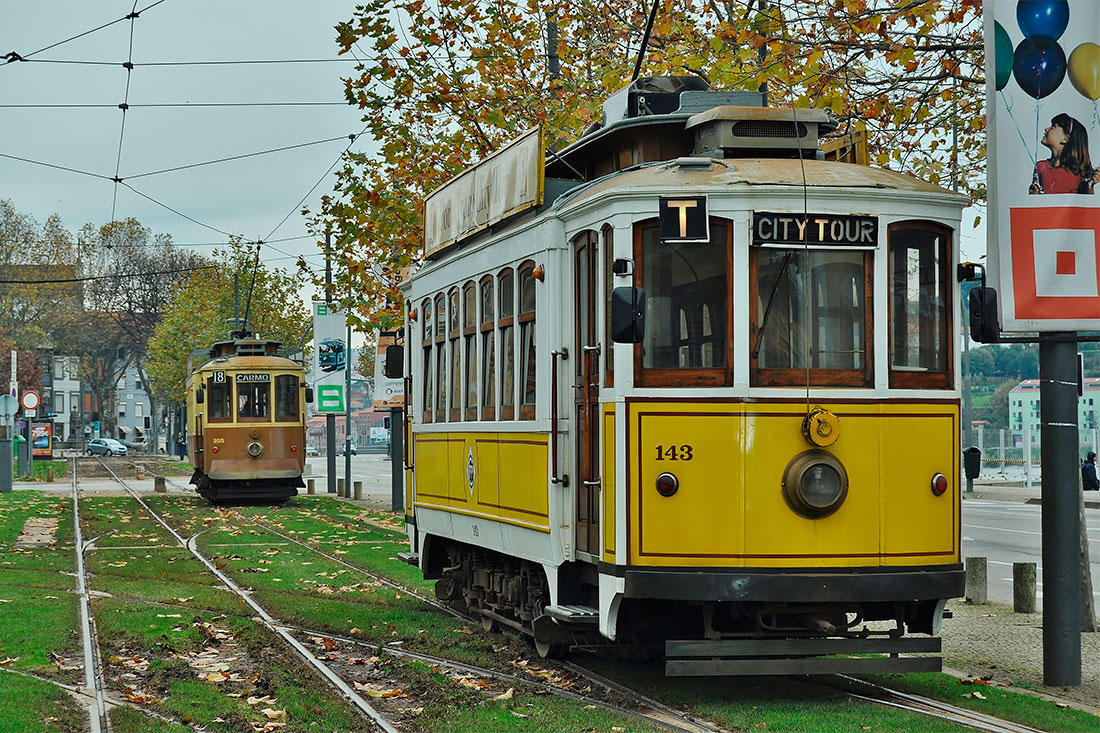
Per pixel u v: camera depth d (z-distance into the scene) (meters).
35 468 67.44
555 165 13.54
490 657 12.60
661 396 10.06
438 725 9.54
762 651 10.03
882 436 10.09
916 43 15.51
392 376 17.72
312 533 26.61
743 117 10.98
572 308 11.26
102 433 137.88
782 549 9.91
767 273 10.12
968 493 45.28
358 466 81.62
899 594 9.98
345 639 13.75
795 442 9.99
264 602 16.42
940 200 10.35
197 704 10.27
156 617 14.75
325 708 10.16
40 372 110.31
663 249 10.21
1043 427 11.16
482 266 13.59
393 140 21.80
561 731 9.29
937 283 10.39
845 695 10.50
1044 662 11.04
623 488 10.08
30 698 10.09
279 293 62.81
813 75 15.43
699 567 9.95
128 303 106.88
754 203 10.09
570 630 11.62
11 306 108.12
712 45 17.22
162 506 35.47
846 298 10.20
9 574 18.72
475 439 13.75
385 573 19.56
